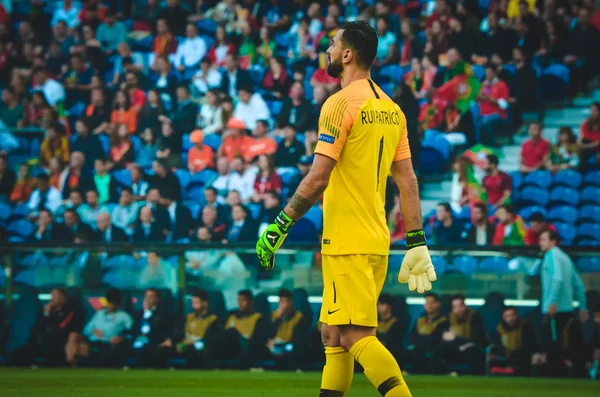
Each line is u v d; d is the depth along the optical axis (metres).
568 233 47.59
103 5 60.41
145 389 27.58
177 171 49.34
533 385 30.91
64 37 59.06
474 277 35.16
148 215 44.06
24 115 55.66
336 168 14.14
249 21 57.16
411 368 34.97
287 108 50.97
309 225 43.16
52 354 36.12
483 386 30.28
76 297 36.53
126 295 36.31
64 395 25.47
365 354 13.82
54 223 44.75
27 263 36.66
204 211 42.59
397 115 14.63
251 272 35.94
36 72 56.47
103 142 51.62
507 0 55.81
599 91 53.97
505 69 52.22
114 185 48.34
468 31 53.84
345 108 13.91
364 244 13.95
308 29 55.94
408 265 14.57
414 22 56.03
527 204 48.31
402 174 14.84
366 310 13.91
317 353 35.28
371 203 14.12
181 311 36.03
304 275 35.69
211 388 28.06
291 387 28.62
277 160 48.31
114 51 58.28
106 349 36.16
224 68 55.28
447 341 34.81
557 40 54.69
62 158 51.38
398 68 53.72
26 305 36.53
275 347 35.41
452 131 49.81
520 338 34.53
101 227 44.75
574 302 34.41
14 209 49.94
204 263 36.06
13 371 34.41
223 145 49.56
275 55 56.03
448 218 41.84
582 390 29.20
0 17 60.78
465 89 50.22
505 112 51.06
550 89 53.75
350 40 14.48
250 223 42.25
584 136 49.31
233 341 35.47
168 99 54.47
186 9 59.09
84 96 56.56
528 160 48.88
